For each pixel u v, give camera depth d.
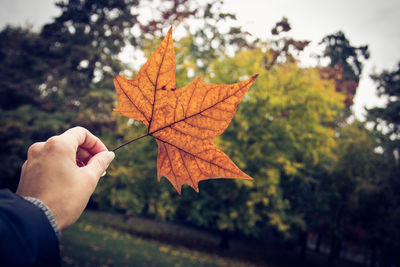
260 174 9.90
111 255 8.80
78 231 11.76
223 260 12.91
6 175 15.56
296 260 17.33
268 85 9.02
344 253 27.06
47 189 0.59
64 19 10.02
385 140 14.34
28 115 16.22
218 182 11.14
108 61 12.31
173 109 0.70
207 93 0.67
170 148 0.74
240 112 10.20
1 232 0.40
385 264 17.55
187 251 13.28
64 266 6.62
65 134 0.71
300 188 12.45
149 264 8.77
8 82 17.86
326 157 12.37
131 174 10.16
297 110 9.87
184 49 7.01
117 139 11.27
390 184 13.70
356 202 13.70
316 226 14.52
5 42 19.56
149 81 0.68
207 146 0.71
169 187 10.41
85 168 0.67
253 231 12.25
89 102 13.59
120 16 5.44
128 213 11.32
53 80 17.00
